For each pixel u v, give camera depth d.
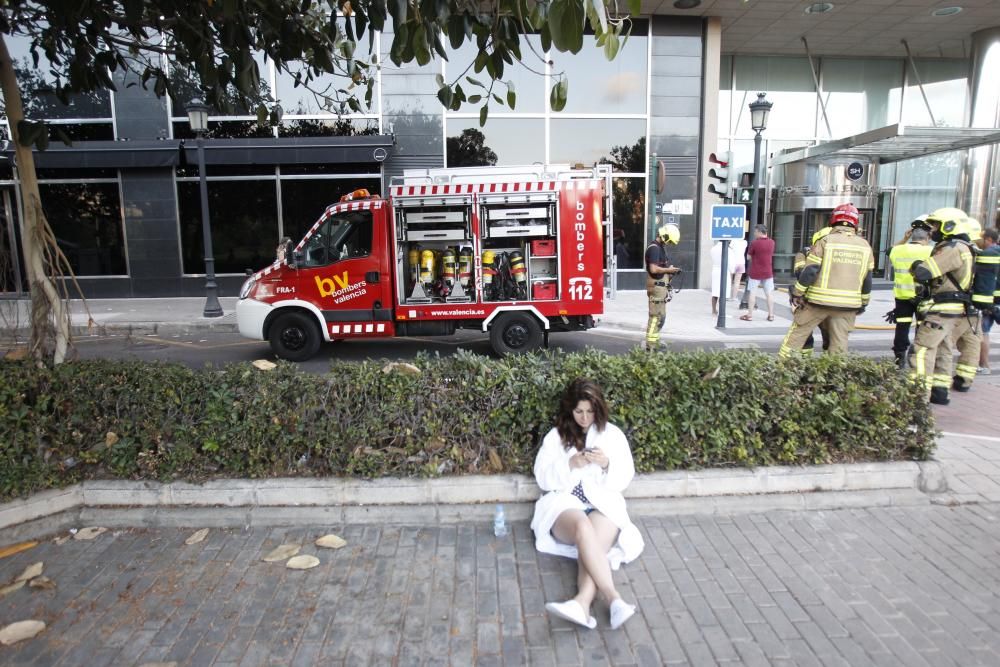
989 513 3.92
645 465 4.02
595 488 3.41
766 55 19.61
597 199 8.66
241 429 3.92
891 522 3.81
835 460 4.20
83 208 15.70
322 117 15.76
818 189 17.70
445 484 3.88
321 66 4.49
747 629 2.86
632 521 3.85
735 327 11.44
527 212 8.63
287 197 15.98
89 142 15.02
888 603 3.03
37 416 3.87
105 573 3.30
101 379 4.01
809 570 3.32
